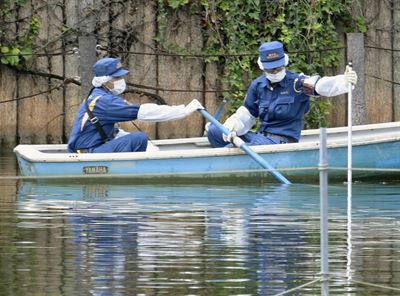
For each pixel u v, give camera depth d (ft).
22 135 106.32
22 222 61.82
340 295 45.16
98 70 82.84
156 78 107.34
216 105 107.76
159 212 65.41
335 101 109.50
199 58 107.34
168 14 107.04
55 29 106.01
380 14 109.70
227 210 66.39
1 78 105.91
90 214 64.64
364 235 57.88
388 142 82.79
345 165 82.38
